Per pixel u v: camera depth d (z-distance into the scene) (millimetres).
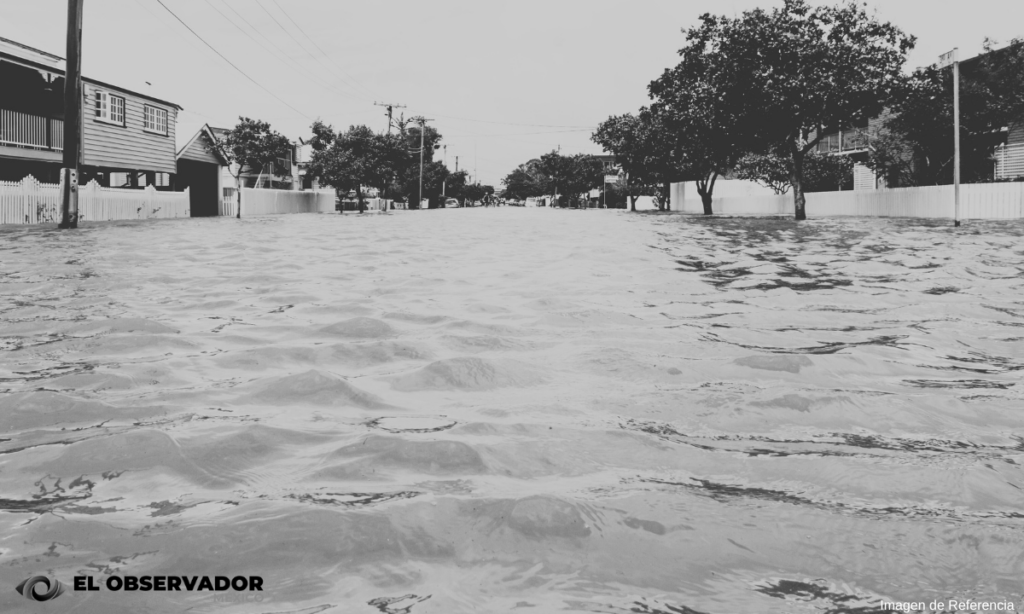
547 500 2338
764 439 3047
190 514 2238
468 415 3354
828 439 3053
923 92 29953
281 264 10477
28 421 3178
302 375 3926
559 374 4133
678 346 4875
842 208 35750
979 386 3904
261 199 44875
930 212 28547
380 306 6570
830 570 1971
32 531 2117
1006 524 2236
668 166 49812
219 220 29719
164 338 5039
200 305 6586
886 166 33406
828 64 29703
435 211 58062
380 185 58750
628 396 3676
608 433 3086
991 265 10492
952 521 2256
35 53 25938
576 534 2141
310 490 2438
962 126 29969
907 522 2250
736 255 12234
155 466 2643
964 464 2752
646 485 2525
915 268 10117
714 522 2236
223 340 5016
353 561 1965
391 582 1864
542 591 1837
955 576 1945
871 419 3320
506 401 3596
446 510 2277
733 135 33250
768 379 4031
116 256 11336
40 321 5656
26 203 23609
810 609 1783
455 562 1976
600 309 6422
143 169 33500
